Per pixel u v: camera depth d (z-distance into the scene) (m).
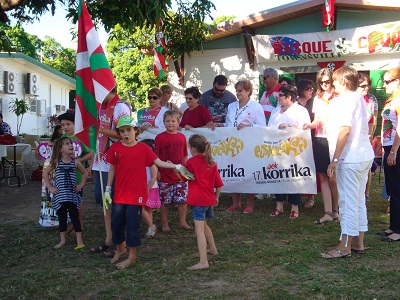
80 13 5.34
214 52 13.59
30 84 24.55
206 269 4.85
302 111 7.24
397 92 5.83
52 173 6.12
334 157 4.98
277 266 4.91
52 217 6.48
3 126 12.48
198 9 11.11
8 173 12.97
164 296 4.20
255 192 7.39
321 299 4.01
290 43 12.38
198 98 7.82
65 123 5.96
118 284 4.53
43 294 4.34
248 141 7.44
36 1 9.83
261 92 13.15
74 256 5.46
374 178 10.70
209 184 4.99
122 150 4.96
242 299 4.09
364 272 4.64
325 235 6.06
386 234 5.95
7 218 7.47
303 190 7.12
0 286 4.54
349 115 4.94
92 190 10.11
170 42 12.59
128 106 5.66
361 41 11.88
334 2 11.34
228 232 6.28
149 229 6.23
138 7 8.18
